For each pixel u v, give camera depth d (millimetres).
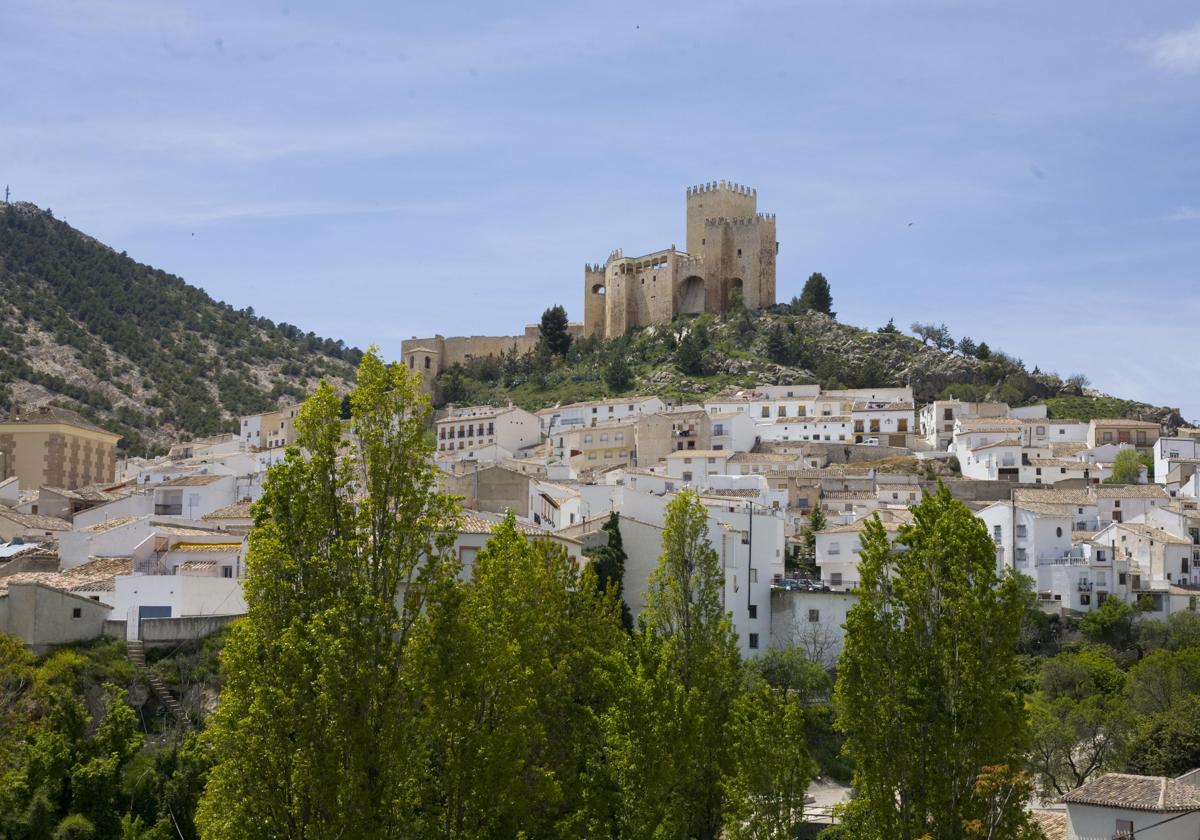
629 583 115625
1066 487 193000
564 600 78375
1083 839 71375
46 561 109375
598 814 68938
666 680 71312
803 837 89000
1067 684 116938
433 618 59500
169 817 74375
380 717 56406
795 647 119625
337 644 55750
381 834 54531
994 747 62844
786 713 73938
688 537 86188
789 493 183125
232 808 55906
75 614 89625
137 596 93125
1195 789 72875
